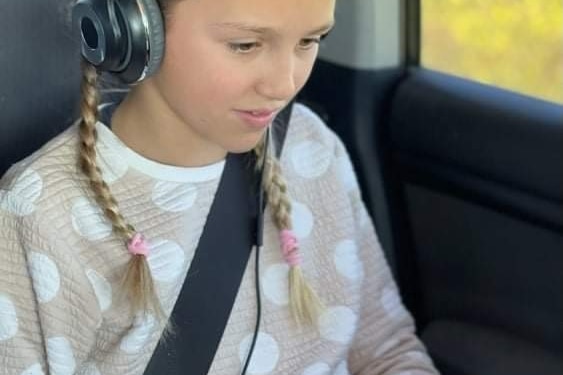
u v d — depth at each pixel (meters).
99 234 0.86
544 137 1.08
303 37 0.79
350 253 1.01
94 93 0.86
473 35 1.14
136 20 0.77
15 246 0.85
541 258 1.12
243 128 0.82
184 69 0.80
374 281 1.06
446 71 1.18
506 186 1.12
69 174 0.86
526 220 1.12
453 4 1.15
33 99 0.95
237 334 0.95
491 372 1.14
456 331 1.19
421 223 1.22
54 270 0.84
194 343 0.93
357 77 1.18
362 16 1.16
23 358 0.85
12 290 0.85
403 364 1.05
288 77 0.79
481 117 1.12
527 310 1.15
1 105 0.94
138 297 0.86
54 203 0.84
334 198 1.01
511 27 1.11
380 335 1.06
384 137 1.20
